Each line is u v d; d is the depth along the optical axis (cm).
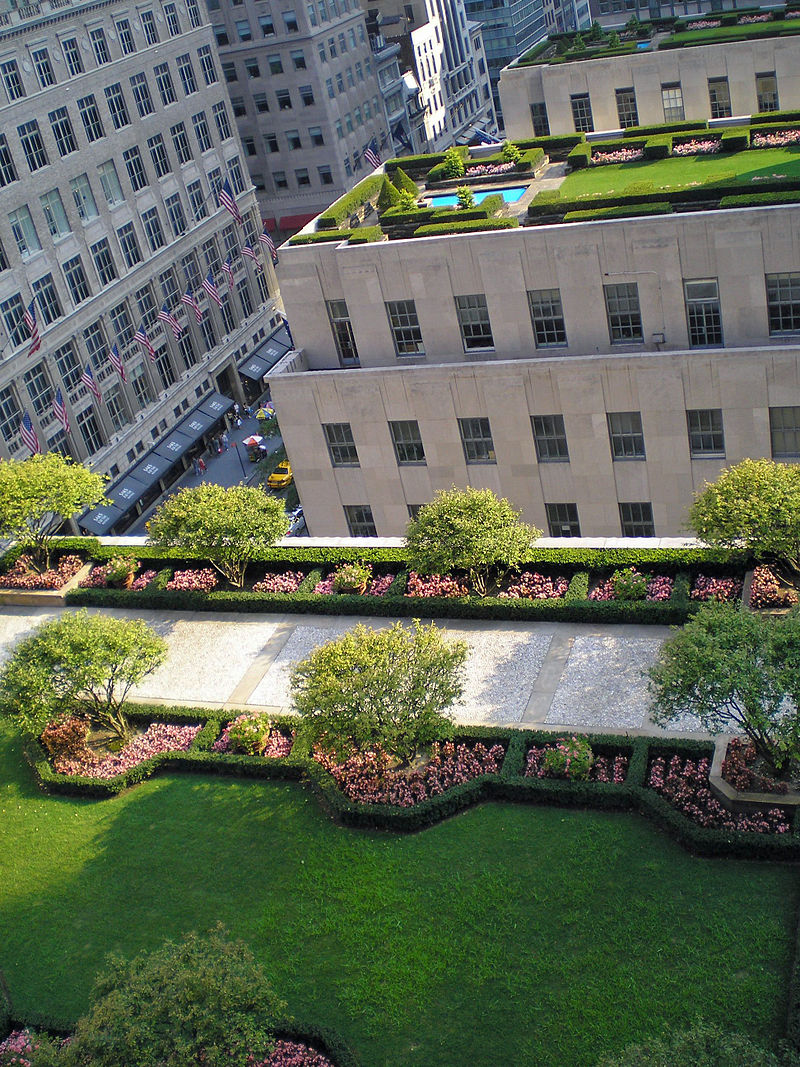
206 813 3800
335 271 5597
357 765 3803
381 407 5497
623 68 7194
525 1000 2931
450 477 5616
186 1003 2562
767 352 4788
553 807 3528
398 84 13312
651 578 4512
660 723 3375
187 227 9725
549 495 5516
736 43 6906
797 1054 2567
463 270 5294
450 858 3403
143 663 4153
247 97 11900
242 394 10581
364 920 3256
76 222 8275
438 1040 2884
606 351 5309
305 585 4931
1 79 7562
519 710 3997
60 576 5438
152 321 9281
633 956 2977
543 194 5578
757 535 3941
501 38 16412
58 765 4131
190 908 3422
